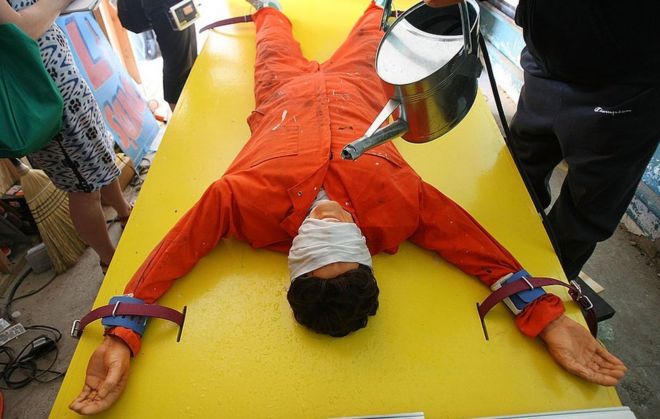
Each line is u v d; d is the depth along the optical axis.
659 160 1.74
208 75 1.79
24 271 1.93
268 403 0.92
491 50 2.61
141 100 2.46
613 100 1.07
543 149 1.39
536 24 1.09
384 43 0.85
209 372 0.96
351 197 1.12
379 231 1.12
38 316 1.78
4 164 1.97
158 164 1.43
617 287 1.77
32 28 1.02
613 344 1.61
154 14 1.80
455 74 0.74
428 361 0.98
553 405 0.92
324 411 0.91
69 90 1.19
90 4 1.48
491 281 1.10
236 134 1.54
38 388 1.58
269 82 1.57
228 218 1.14
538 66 1.27
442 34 0.89
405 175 1.18
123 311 0.97
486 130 1.58
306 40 1.98
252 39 2.00
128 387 0.94
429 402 0.93
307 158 1.17
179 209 1.30
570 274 1.48
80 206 1.41
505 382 0.96
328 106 1.35
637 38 0.96
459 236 1.14
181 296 1.10
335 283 0.92
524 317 1.03
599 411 0.85
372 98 1.49
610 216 1.23
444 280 1.14
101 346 0.96
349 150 0.76
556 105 1.21
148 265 1.07
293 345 1.01
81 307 1.81
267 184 1.14
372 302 0.96
